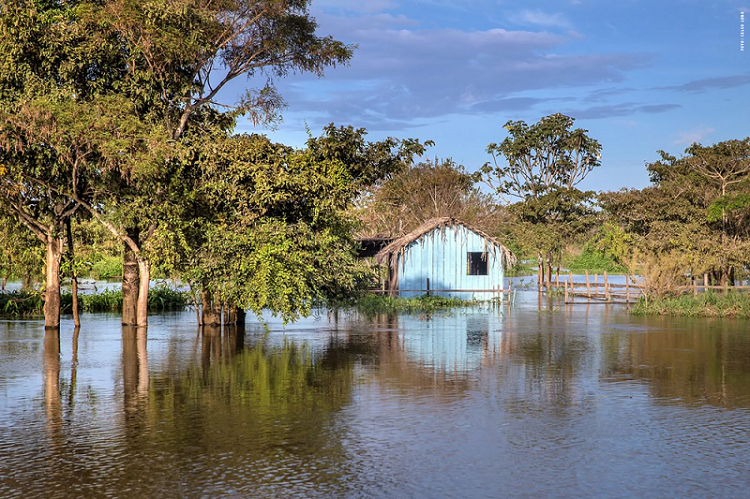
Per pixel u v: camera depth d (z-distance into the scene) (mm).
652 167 52844
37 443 9602
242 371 15445
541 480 8102
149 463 8703
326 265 23219
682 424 10703
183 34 22109
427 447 9414
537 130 65875
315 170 24062
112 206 23422
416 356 17859
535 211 57438
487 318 29938
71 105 20094
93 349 19141
